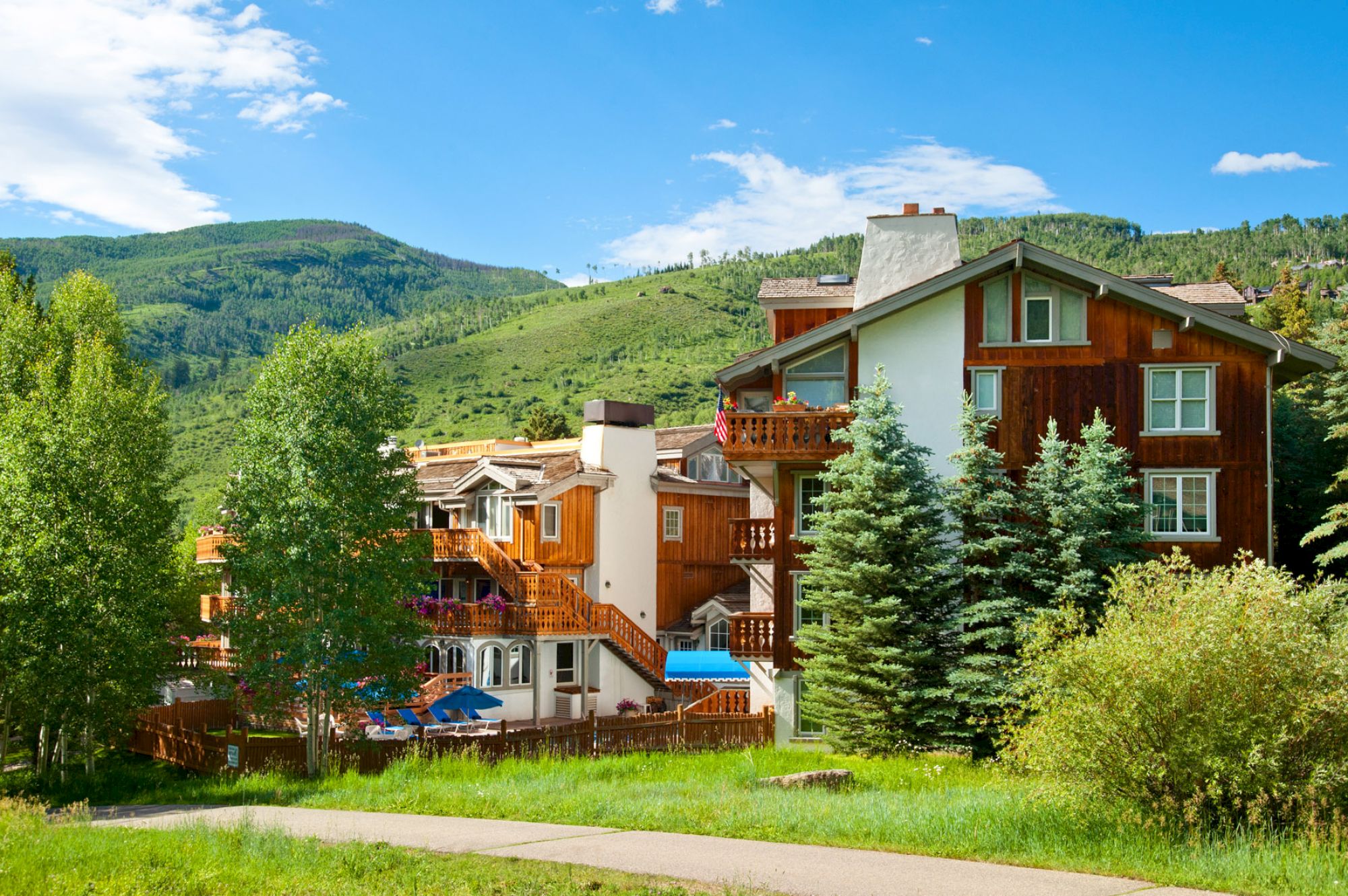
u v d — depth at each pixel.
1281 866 12.17
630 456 48.38
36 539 28.56
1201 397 29.78
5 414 34.50
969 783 22.31
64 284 43.50
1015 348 30.56
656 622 48.81
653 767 26.03
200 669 35.25
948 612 27.97
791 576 31.48
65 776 29.62
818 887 11.95
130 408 32.16
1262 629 14.07
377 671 29.42
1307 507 36.00
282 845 14.68
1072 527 27.31
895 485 27.91
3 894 12.31
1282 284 83.62
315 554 28.59
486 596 47.56
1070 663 15.05
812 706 28.08
